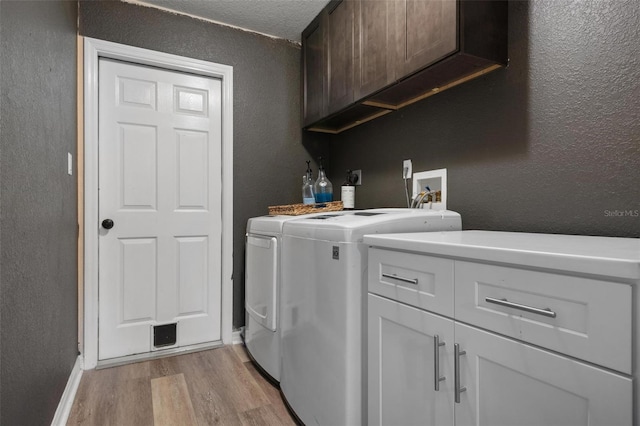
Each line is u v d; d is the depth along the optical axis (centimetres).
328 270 126
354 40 187
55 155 136
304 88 245
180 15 221
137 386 175
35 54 109
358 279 118
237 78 239
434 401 92
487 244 83
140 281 212
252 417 149
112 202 205
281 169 254
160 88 219
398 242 101
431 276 93
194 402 160
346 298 117
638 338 56
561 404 66
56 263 137
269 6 216
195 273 228
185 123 225
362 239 120
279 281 167
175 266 222
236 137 238
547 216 128
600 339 60
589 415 62
